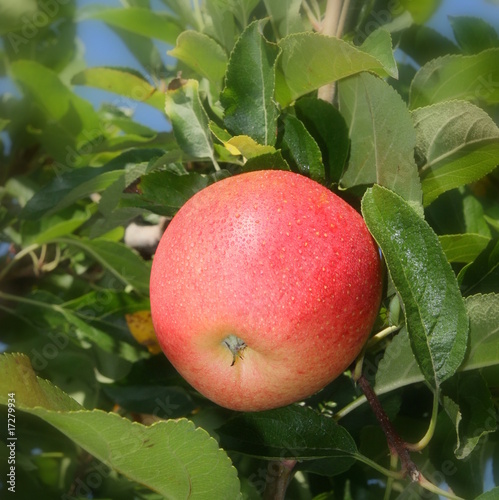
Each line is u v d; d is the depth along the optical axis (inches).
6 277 20.6
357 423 16.3
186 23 19.6
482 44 18.4
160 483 12.6
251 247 12.4
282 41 14.2
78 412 11.5
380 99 13.8
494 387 15.9
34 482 17.5
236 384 13.2
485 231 17.3
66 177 18.0
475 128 14.2
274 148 13.9
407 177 13.8
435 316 13.1
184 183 14.6
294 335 12.4
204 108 15.8
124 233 20.7
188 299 12.6
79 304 19.1
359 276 12.8
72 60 21.2
